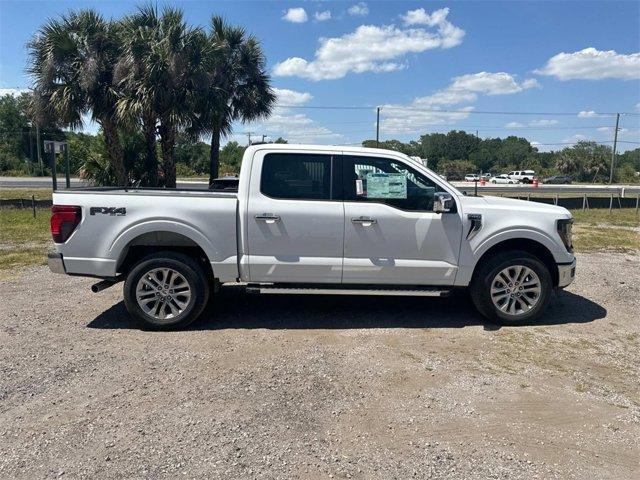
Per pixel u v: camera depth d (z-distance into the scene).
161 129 18.00
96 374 4.04
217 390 3.77
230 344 4.73
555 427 3.32
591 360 4.43
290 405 3.56
